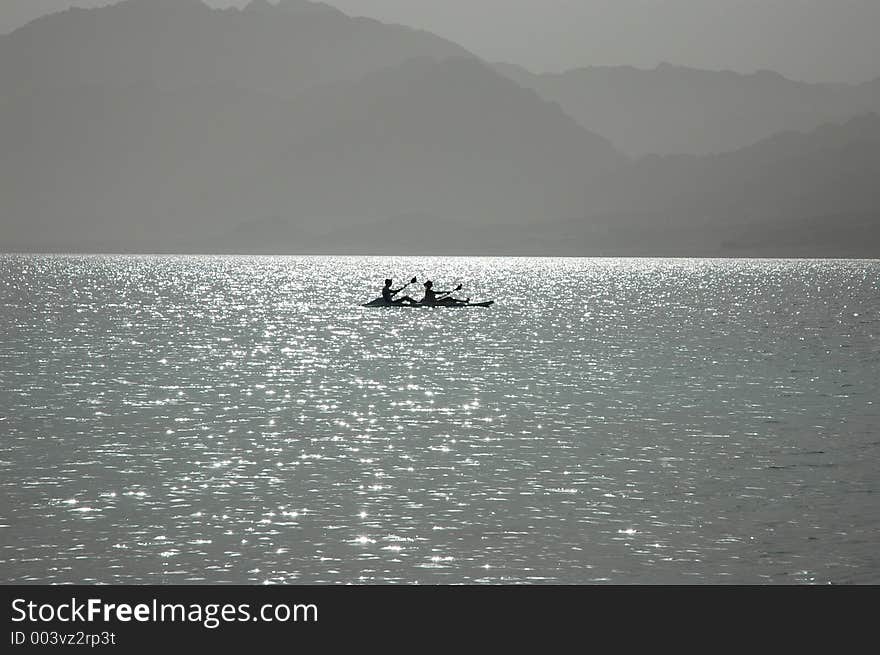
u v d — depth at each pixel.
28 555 60.69
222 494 74.06
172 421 104.31
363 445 92.50
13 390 126.06
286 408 113.69
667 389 131.75
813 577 58.38
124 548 61.94
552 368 154.50
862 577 58.34
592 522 67.88
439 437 96.88
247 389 128.88
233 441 93.81
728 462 85.94
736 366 159.00
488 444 93.38
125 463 83.88
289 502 72.00
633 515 69.56
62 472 80.44
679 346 192.50
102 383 133.25
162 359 162.88
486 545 62.97
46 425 101.25
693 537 64.62
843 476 80.88
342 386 132.50
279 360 162.88
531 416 109.31
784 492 75.88
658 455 88.81
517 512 69.88
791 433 100.06
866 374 149.25
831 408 116.44
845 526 67.06
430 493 74.94
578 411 113.19
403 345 190.75
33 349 177.75
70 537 63.78
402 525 66.88
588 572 59.06
